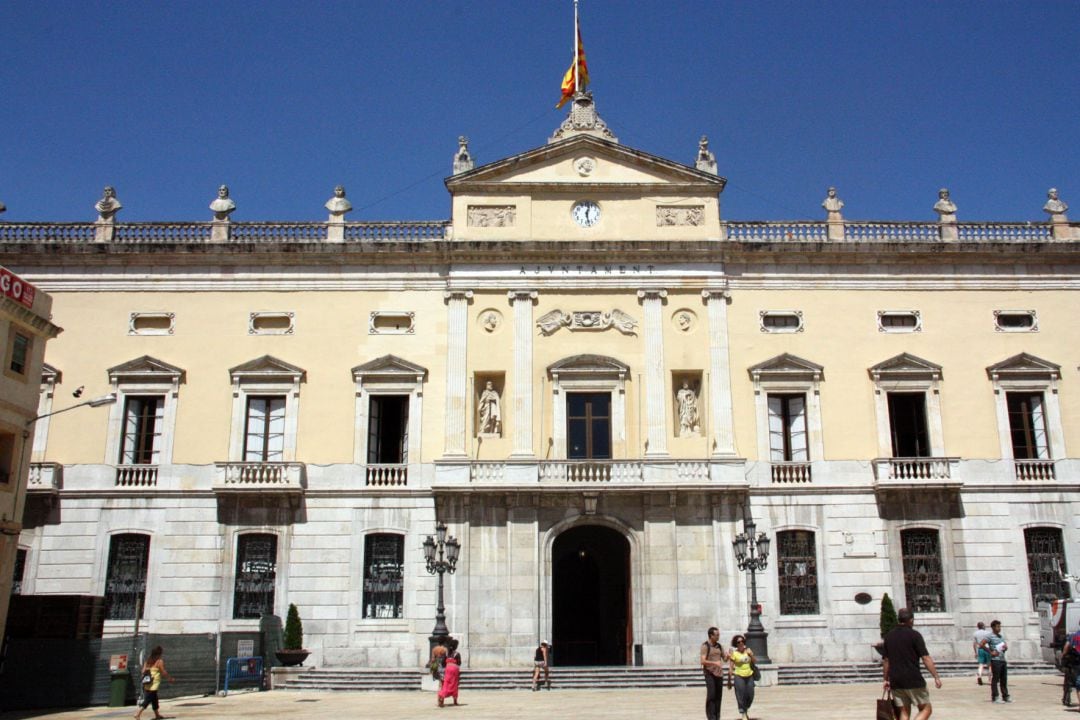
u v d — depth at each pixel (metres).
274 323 40.25
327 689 33.69
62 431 38.78
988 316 40.75
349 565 37.66
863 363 40.09
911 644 15.71
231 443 38.78
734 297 40.59
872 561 37.97
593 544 41.72
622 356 39.81
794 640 37.09
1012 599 37.69
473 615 36.78
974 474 38.94
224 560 37.56
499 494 37.44
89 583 37.28
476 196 41.22
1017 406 40.19
